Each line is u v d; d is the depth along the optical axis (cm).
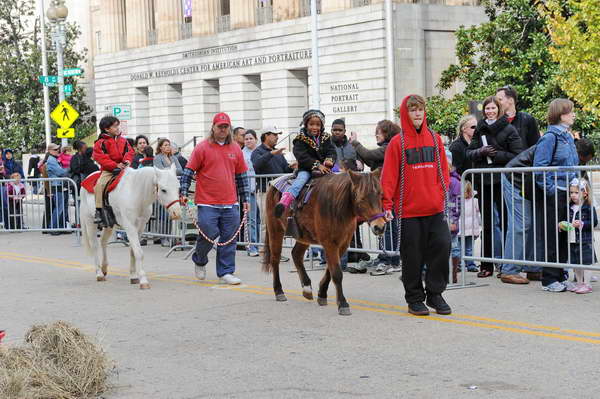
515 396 649
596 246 1466
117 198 1214
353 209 927
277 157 1538
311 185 986
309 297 1069
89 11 7456
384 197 926
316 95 3778
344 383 699
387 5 3984
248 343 851
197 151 1198
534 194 1062
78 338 719
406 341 834
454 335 853
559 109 1066
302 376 724
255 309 1026
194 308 1048
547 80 2898
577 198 1027
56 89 5247
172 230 1688
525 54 2950
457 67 3186
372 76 4153
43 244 1884
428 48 4128
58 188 2119
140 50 5947
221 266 1229
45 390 666
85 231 1296
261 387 698
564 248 1060
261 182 1495
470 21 4200
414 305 958
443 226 951
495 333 855
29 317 1027
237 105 5138
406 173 930
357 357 780
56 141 5266
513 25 3005
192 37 5534
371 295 1099
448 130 3094
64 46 5309
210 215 1207
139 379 735
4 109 5256
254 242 1523
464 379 698
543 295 1050
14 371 664
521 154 1116
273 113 4872
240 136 1564
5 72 5131
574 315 927
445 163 948
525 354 769
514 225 1109
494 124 1168
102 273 1304
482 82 3120
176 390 699
